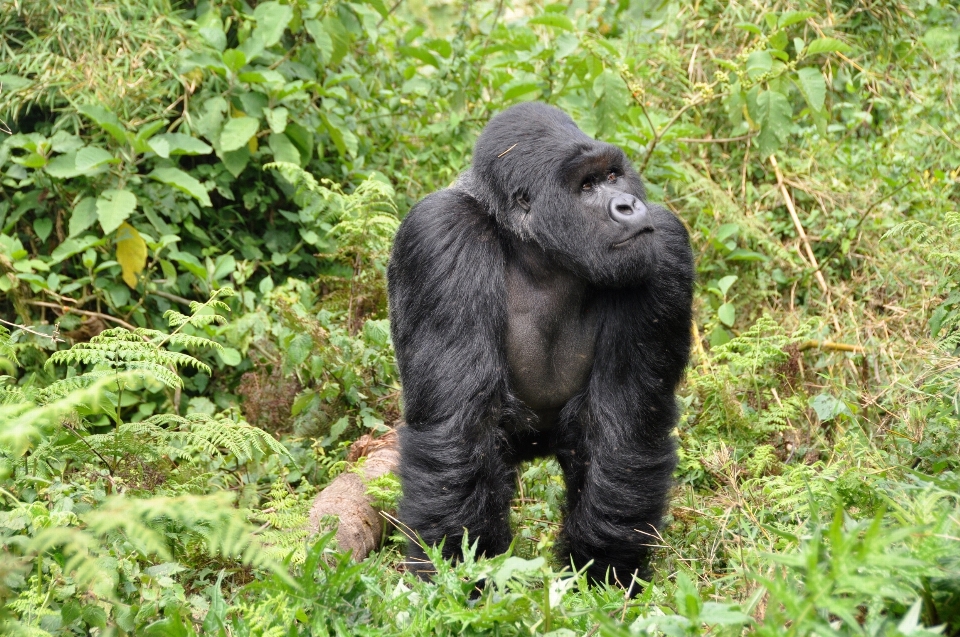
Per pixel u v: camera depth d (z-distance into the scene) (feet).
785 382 35.19
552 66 46.60
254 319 35.12
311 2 42.47
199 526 22.16
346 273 41.73
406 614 18.56
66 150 37.63
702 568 24.49
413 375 24.93
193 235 39.75
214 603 19.08
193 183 37.45
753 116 41.93
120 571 20.47
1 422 16.55
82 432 24.52
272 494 25.44
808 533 19.15
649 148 41.86
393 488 27.94
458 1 54.08
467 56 46.88
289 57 43.98
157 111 39.91
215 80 40.81
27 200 38.32
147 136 37.45
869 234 41.45
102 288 37.32
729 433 31.96
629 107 44.14
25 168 38.42
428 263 24.93
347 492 28.96
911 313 35.37
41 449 22.91
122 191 36.73
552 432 27.94
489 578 18.39
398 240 26.30
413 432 24.70
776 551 21.24
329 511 27.63
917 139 43.93
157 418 23.99
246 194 40.78
